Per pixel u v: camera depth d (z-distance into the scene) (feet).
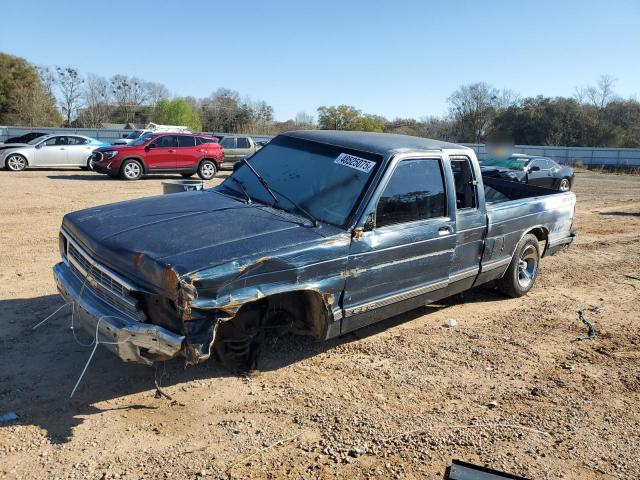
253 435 11.76
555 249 24.09
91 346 15.28
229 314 11.66
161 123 206.80
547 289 24.36
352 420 12.58
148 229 13.03
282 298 14.26
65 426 11.60
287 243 12.84
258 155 17.85
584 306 22.21
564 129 176.45
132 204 15.49
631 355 17.49
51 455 10.63
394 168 15.37
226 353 14.03
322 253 13.34
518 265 21.86
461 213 17.71
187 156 64.23
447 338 17.98
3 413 11.85
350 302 14.47
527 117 176.96
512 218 20.39
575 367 16.34
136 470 10.37
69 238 14.10
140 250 11.82
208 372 14.37
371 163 15.38
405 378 14.88
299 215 14.69
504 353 17.02
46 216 34.83
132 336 11.39
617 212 50.96
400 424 12.58
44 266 22.86
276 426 12.16
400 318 19.69
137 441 11.28
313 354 16.01
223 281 11.51
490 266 19.71
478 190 18.56
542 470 11.23
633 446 12.37
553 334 18.94
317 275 13.37
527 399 14.19
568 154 154.71
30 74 188.85
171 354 11.23
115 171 60.29
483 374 15.49
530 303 22.24
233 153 80.28
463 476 10.12
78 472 10.21
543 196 22.77
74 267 13.84
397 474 10.77
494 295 22.97
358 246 14.21
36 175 62.64
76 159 70.64
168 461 10.70
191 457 10.87
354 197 14.76
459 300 22.18
